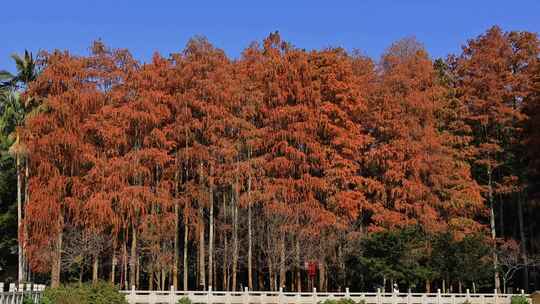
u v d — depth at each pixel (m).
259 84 48.44
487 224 53.75
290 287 50.88
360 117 49.97
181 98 45.12
